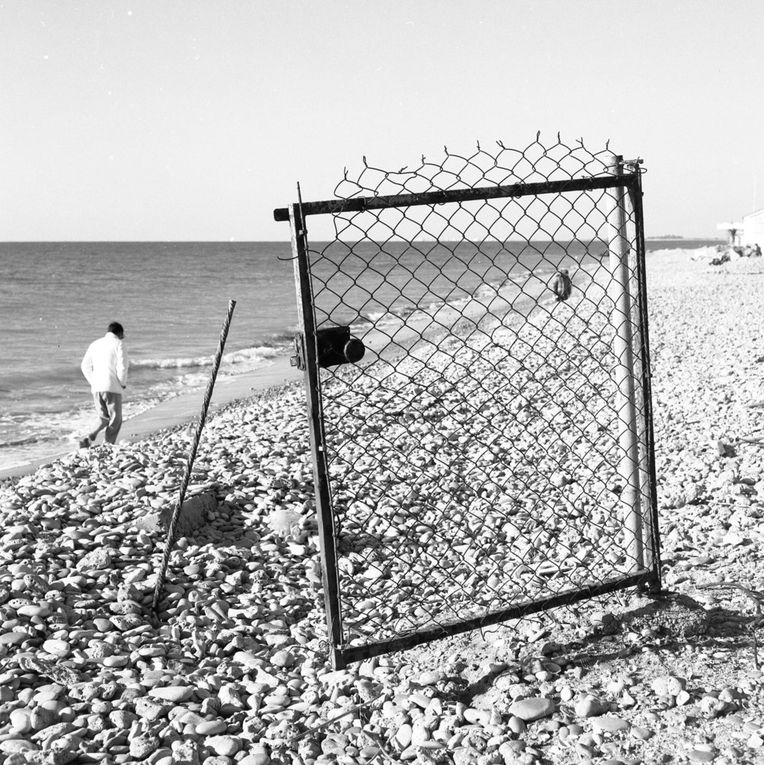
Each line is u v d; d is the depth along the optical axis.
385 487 7.27
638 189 3.73
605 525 5.90
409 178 3.23
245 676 4.04
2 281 69.06
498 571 5.23
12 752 3.24
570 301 27.03
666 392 10.86
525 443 8.55
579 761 2.98
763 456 7.23
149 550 5.66
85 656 4.13
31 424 15.25
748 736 3.02
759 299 25.72
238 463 8.20
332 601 3.35
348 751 3.21
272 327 34.28
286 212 3.14
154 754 3.26
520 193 3.45
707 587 4.30
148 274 84.31
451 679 3.63
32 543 5.62
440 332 25.12
